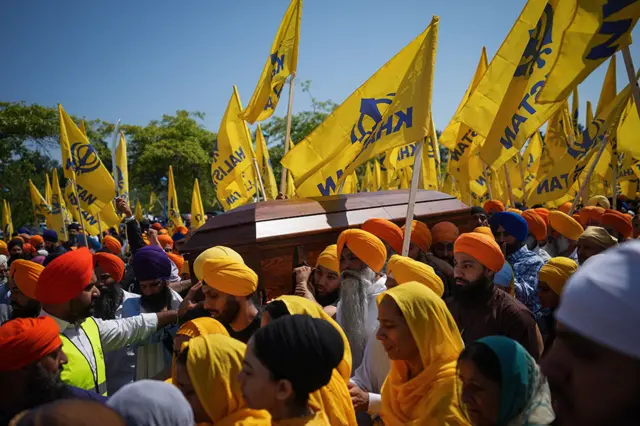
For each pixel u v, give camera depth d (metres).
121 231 15.21
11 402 2.32
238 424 2.19
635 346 1.02
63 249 11.52
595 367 1.08
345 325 3.67
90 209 9.34
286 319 2.06
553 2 5.38
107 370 4.30
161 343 4.32
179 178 31.52
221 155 8.72
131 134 32.50
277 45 7.04
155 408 1.82
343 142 5.35
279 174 30.30
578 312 1.10
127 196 11.13
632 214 10.30
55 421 1.34
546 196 7.26
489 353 1.96
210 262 3.53
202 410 2.30
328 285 4.19
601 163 9.62
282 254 4.69
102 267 4.70
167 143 30.95
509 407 1.92
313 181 5.46
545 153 9.62
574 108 11.36
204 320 2.81
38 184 30.78
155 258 4.54
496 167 5.69
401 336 2.49
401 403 2.53
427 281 3.39
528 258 5.15
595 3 4.02
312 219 4.95
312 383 2.01
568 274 3.99
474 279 3.70
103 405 1.44
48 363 2.41
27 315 4.11
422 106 4.52
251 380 2.02
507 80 5.86
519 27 5.85
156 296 4.57
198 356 2.26
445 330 2.50
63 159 9.41
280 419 2.03
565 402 1.15
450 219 6.26
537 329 3.63
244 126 8.58
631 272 1.07
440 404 2.31
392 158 9.86
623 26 3.91
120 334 3.76
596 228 4.96
